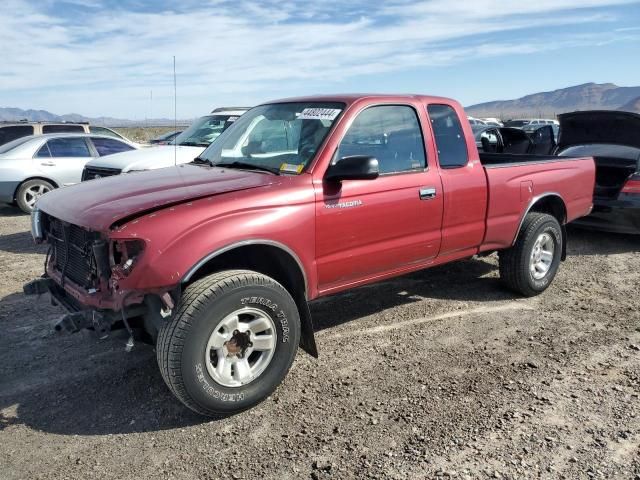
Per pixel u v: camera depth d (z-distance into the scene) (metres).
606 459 3.07
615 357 4.36
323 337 4.80
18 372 4.20
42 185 11.27
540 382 3.95
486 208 5.09
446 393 3.81
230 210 3.49
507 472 2.97
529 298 5.76
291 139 4.32
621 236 8.63
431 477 2.94
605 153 8.27
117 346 4.64
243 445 3.26
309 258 3.87
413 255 4.62
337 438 3.31
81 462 3.13
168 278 3.19
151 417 3.58
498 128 10.09
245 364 3.57
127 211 3.32
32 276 6.64
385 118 4.43
